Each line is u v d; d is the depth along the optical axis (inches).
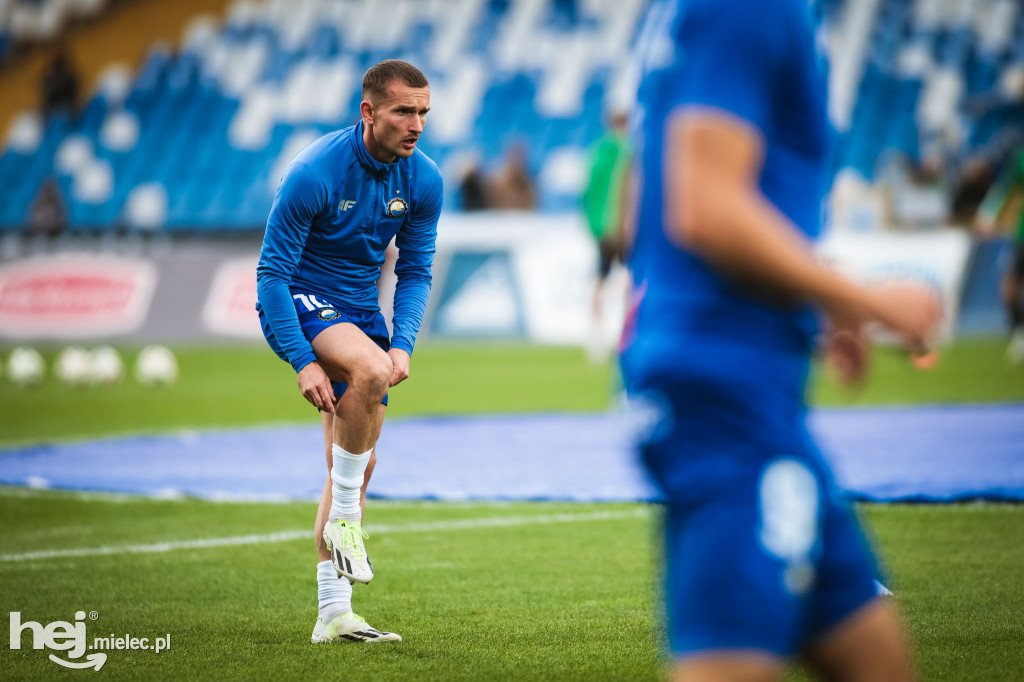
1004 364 1791.3
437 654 482.6
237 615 558.9
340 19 3464.6
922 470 919.7
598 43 3260.3
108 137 3309.5
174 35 3518.7
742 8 225.6
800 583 227.8
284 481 965.2
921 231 2255.2
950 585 577.0
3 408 1528.1
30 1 3580.2
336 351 506.3
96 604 582.2
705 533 225.3
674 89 233.0
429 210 553.3
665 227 242.8
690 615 224.4
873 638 244.7
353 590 603.5
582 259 2273.6
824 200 249.3
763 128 228.5
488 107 3174.2
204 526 789.2
